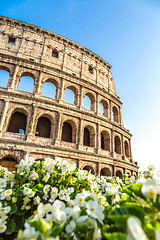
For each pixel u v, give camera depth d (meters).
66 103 30.38
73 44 37.03
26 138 23.86
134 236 1.55
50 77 30.47
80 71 35.88
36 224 2.05
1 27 30.39
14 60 28.12
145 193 2.23
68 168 4.66
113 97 40.53
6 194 3.93
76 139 28.69
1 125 22.86
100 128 33.41
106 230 2.11
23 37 31.12
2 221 3.39
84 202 3.12
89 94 36.09
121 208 2.21
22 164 4.98
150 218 2.17
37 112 26.36
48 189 4.13
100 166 29.58
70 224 2.49
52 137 26.41
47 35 34.31
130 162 39.25
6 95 24.91
